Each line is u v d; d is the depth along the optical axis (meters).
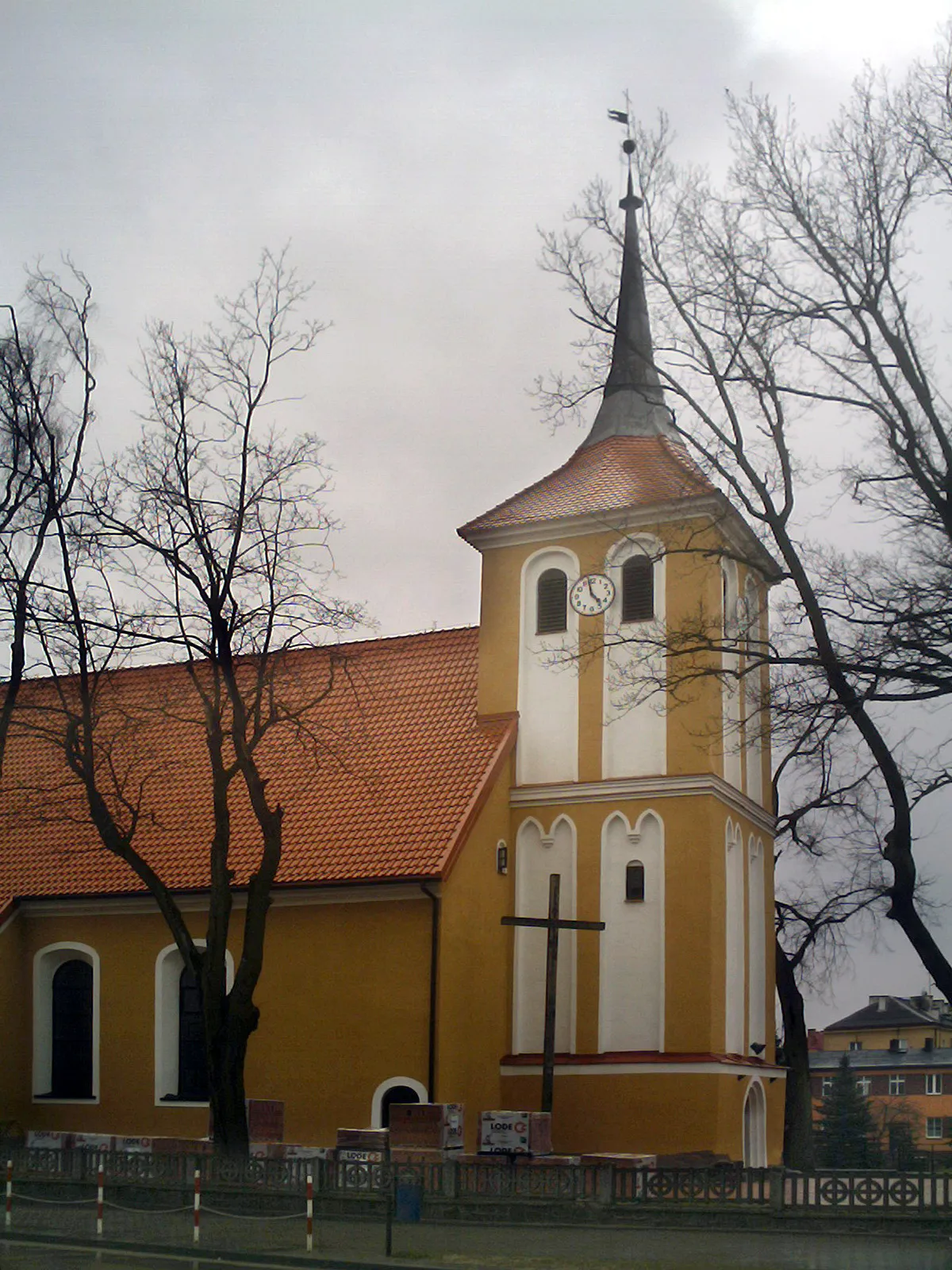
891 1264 21.19
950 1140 84.94
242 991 30.98
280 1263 21.83
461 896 36.31
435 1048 34.69
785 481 28.62
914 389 27.36
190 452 32.28
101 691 42.06
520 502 41.75
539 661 40.12
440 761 39.16
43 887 40.12
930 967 27.09
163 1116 37.69
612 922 37.72
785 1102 41.47
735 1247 23.25
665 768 37.88
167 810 41.28
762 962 41.50
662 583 38.97
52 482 32.94
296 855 37.44
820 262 28.06
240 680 44.81
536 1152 33.31
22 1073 39.44
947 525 26.53
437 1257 22.09
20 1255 22.39
